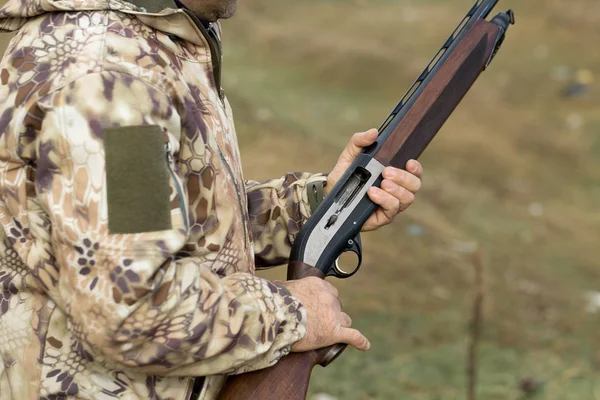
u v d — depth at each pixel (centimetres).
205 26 148
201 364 131
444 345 387
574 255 567
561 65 1183
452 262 488
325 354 146
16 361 136
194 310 127
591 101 1057
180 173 129
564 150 869
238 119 644
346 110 927
